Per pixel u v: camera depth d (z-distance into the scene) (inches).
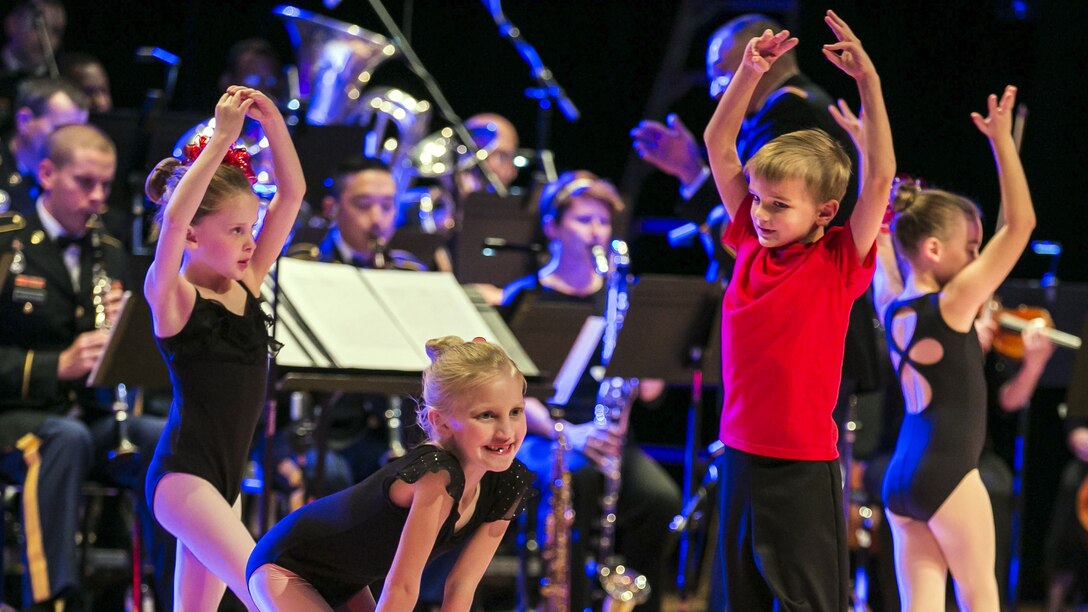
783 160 398.3
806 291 403.2
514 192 831.1
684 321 580.7
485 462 375.6
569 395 626.8
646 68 1032.8
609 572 620.1
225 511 426.3
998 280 489.4
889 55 916.6
